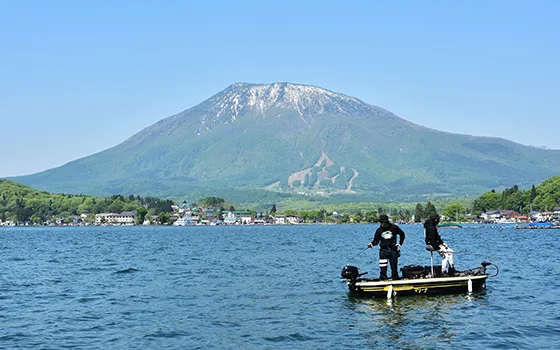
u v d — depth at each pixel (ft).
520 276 155.33
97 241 458.09
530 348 80.94
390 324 96.94
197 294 130.41
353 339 87.92
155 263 215.51
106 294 132.57
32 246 374.43
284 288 138.00
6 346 85.61
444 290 122.62
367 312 106.83
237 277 162.50
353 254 254.68
